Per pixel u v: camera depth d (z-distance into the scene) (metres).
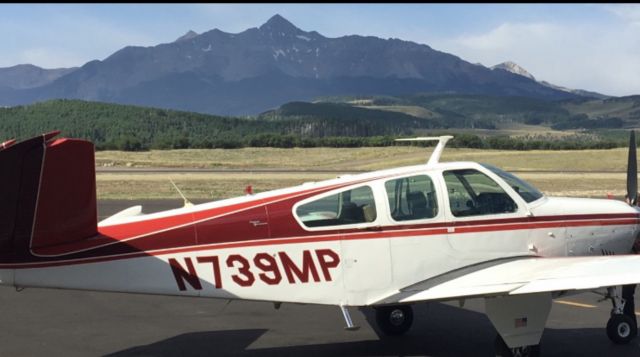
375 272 6.66
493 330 7.95
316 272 6.53
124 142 102.19
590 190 31.11
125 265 6.09
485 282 6.34
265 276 6.42
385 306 7.18
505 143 102.31
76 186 5.73
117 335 7.67
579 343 7.38
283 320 8.39
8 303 9.23
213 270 6.31
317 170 57.78
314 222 6.54
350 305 6.63
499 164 62.47
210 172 51.19
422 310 8.91
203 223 6.32
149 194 29.14
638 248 7.90
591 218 7.48
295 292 6.49
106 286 6.04
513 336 6.48
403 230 6.72
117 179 40.25
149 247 6.16
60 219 5.77
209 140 118.62
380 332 7.87
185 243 6.25
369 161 76.94
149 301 9.40
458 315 8.65
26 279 5.79
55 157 5.56
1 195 5.52
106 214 20.00
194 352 7.05
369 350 7.16
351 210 6.65
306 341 7.49
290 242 6.47
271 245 6.43
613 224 7.56
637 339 7.53
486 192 7.12
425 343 7.43
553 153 75.38
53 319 8.37
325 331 7.90
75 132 196.38
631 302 7.51
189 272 6.26
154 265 6.18
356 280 6.62
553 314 8.62
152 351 7.07
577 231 7.39
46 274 5.84
